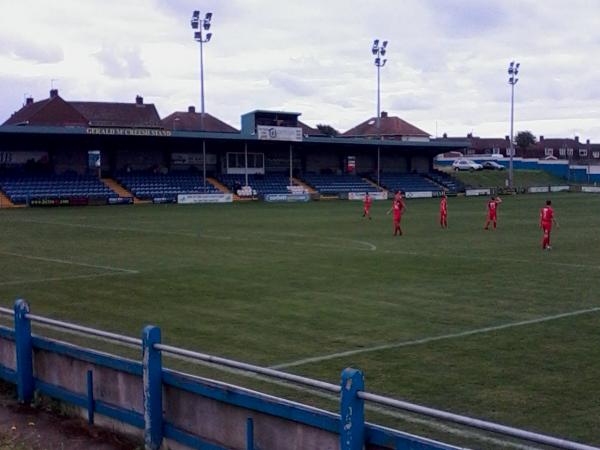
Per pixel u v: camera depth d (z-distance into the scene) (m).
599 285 16.91
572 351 10.66
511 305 14.36
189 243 27.41
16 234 31.75
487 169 98.19
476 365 9.91
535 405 8.23
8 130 52.81
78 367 8.07
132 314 13.84
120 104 85.44
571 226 36.31
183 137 60.94
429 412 4.87
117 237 30.19
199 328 12.51
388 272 19.16
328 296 15.52
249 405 6.15
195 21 64.75
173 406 6.91
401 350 10.80
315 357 10.48
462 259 22.03
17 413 8.34
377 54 74.69
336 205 57.81
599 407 8.15
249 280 17.91
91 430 7.73
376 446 5.30
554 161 102.62
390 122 100.81
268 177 71.50
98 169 63.19
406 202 63.19
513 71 76.88
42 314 13.94
